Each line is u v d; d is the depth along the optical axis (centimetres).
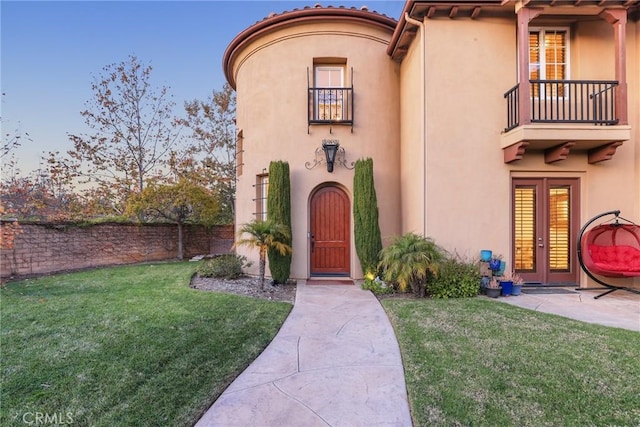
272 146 826
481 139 659
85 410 251
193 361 335
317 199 820
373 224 746
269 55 836
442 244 651
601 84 630
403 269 566
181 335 402
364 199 751
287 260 748
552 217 680
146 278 798
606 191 665
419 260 572
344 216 822
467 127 658
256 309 515
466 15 659
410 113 757
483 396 269
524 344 367
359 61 813
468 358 336
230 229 1593
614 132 587
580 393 270
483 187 657
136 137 1605
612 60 662
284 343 391
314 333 423
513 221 678
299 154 808
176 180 1606
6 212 898
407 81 784
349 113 811
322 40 808
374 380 303
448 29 660
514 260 678
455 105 659
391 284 655
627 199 663
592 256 641
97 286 699
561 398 264
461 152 657
